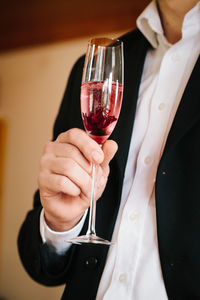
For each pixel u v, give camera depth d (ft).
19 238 2.18
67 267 1.92
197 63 1.77
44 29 7.64
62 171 1.57
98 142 1.66
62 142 1.68
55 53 8.40
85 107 1.59
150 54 2.15
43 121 8.34
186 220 1.61
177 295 1.56
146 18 2.09
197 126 1.69
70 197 1.66
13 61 8.88
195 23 1.95
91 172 1.61
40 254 1.93
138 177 1.83
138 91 2.02
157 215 1.64
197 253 1.56
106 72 1.57
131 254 1.71
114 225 1.82
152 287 1.62
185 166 1.66
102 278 1.75
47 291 7.62
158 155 1.83
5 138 8.64
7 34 8.00
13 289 7.99
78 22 7.22
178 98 1.89
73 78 2.46
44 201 1.66
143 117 1.97
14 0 6.66
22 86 8.68
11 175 8.46
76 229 1.82
